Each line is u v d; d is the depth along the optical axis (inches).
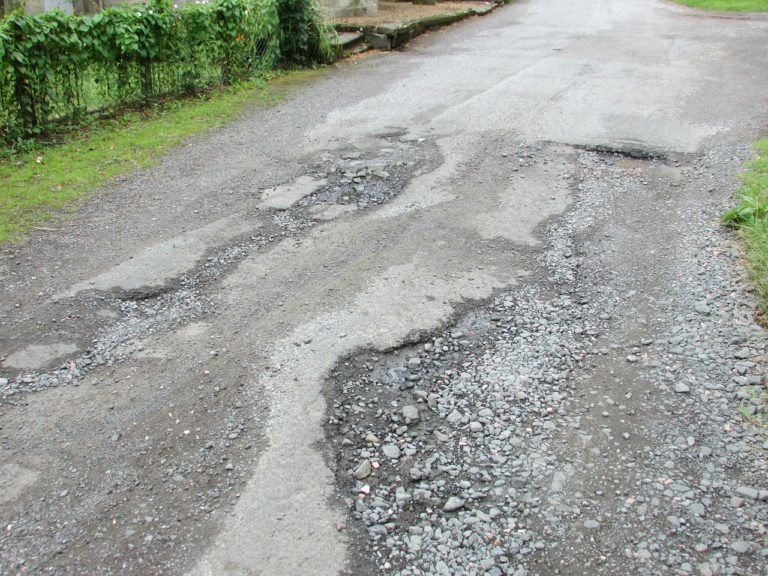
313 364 147.7
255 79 395.5
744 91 334.0
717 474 118.8
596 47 460.4
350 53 471.8
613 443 126.4
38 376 146.1
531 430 130.3
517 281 178.5
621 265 184.5
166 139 295.4
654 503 113.5
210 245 201.2
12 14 280.4
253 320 164.1
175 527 109.7
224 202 230.5
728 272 176.7
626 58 421.1
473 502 115.1
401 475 120.7
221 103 350.0
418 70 416.8
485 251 193.2
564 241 197.6
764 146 252.4
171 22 350.0
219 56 382.9
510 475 120.4
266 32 409.4
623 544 106.6
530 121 298.8
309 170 256.5
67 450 126.0
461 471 121.6
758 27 516.7
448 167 253.3
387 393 140.1
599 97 331.9
